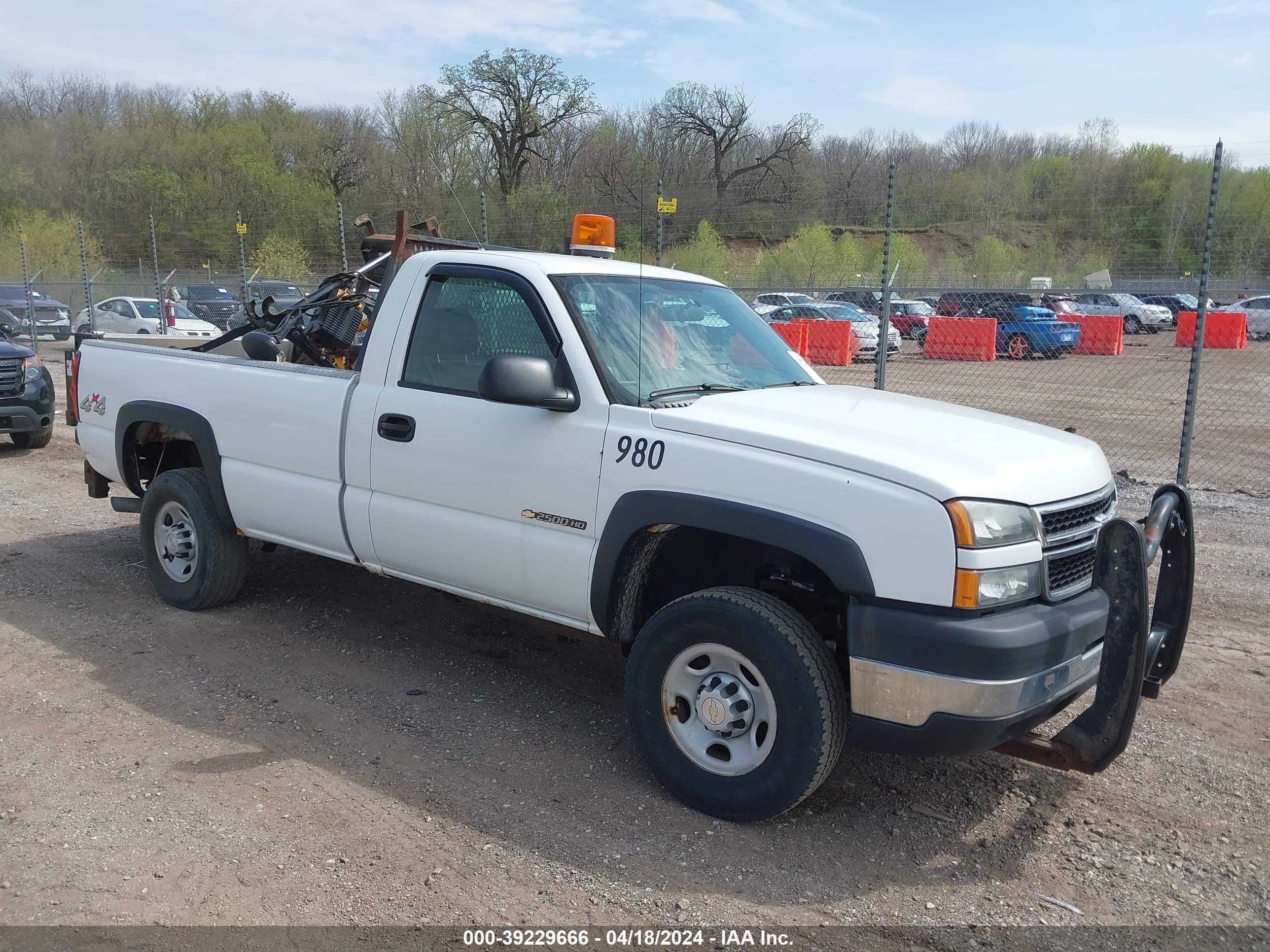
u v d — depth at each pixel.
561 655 5.00
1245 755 4.01
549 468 3.75
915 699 3.03
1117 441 12.51
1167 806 3.60
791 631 3.20
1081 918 2.92
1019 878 3.13
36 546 6.90
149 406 5.45
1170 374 21.45
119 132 49.22
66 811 3.42
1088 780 3.79
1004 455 3.34
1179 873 3.17
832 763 3.27
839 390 4.21
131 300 25.75
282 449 4.79
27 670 4.69
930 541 2.98
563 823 3.39
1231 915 2.95
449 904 2.92
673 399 3.76
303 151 44.34
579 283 4.04
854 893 3.02
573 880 3.05
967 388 18.25
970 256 19.80
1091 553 3.45
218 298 27.11
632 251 14.07
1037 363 22.48
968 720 2.97
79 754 3.84
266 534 5.05
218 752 3.88
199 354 5.43
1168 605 3.71
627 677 3.62
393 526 4.34
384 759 3.84
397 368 4.35
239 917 2.85
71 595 5.82
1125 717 3.06
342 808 3.46
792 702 3.20
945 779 3.78
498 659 4.93
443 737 4.04
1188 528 3.62
